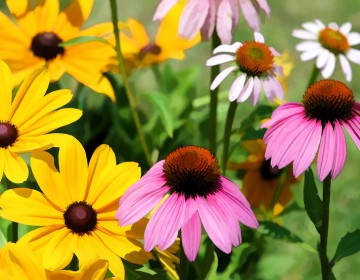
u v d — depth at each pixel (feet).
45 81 3.03
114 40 3.63
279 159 2.89
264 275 3.89
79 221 2.90
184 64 6.93
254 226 2.81
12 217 2.85
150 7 7.68
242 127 3.47
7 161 2.93
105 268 2.75
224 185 2.85
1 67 3.03
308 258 4.35
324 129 2.92
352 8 8.04
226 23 3.33
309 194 3.02
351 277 4.61
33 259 2.77
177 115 4.09
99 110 3.98
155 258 2.97
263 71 3.24
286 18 7.79
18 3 3.57
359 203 5.16
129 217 2.81
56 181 2.93
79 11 3.62
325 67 3.78
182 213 2.79
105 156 2.98
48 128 3.00
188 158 2.82
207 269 3.25
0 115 3.00
